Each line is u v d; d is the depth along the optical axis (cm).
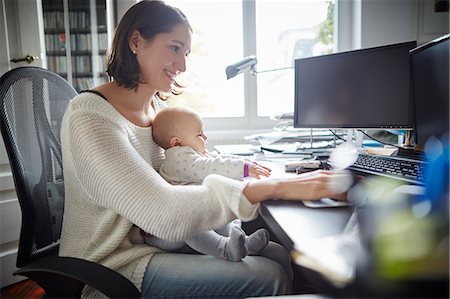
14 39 189
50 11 206
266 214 74
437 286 39
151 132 110
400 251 42
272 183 80
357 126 140
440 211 49
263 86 257
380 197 72
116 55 101
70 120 85
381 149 136
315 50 255
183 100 252
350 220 61
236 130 254
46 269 67
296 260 50
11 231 183
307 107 153
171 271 83
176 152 108
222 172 105
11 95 88
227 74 198
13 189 185
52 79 104
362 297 39
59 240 96
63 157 88
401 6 235
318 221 65
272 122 259
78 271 67
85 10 213
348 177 82
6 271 182
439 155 60
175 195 79
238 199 77
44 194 91
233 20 248
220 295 81
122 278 68
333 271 43
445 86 92
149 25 100
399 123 129
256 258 89
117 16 230
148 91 109
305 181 80
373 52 133
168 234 76
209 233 89
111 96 99
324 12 252
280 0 249
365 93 137
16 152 83
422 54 106
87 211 87
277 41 253
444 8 235
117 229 85
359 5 237
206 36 248
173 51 105
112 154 81
